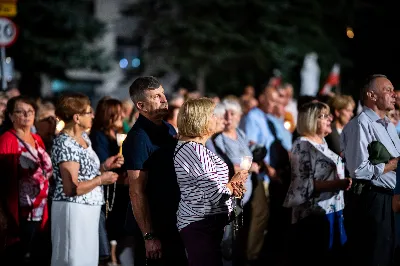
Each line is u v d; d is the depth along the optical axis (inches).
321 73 2452.0
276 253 791.7
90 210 568.7
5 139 615.8
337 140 701.3
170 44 2598.4
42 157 637.9
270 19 2458.2
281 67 2466.8
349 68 2573.8
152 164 490.6
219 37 2431.1
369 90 564.4
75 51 2596.0
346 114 711.1
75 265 558.6
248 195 712.4
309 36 2474.2
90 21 2647.6
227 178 483.2
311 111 621.9
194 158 469.1
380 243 555.8
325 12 2546.8
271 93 869.8
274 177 741.3
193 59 2477.9
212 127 503.5
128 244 708.0
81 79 3599.9
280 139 855.7
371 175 548.4
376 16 2556.6
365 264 561.3
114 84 3710.6
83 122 565.6
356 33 2598.4
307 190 609.6
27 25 2474.2
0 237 600.4
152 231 485.7
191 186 470.9
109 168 599.8
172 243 497.4
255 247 729.0
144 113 497.0
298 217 623.5
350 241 578.2
